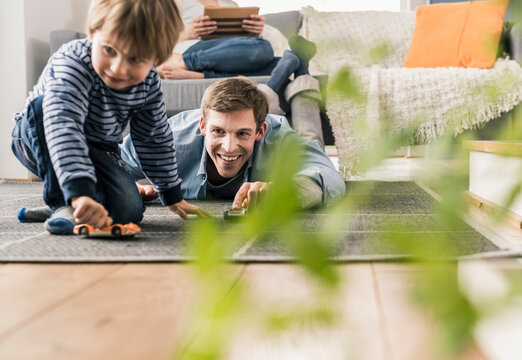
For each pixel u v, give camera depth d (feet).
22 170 10.29
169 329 1.87
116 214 4.20
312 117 7.57
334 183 5.19
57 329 1.90
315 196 4.90
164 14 3.40
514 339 0.80
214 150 5.43
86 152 3.61
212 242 0.33
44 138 3.94
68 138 3.53
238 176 5.86
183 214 4.60
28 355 1.66
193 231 0.33
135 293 2.36
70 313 2.09
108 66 3.55
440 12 8.91
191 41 9.36
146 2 3.30
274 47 9.78
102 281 2.59
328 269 0.30
